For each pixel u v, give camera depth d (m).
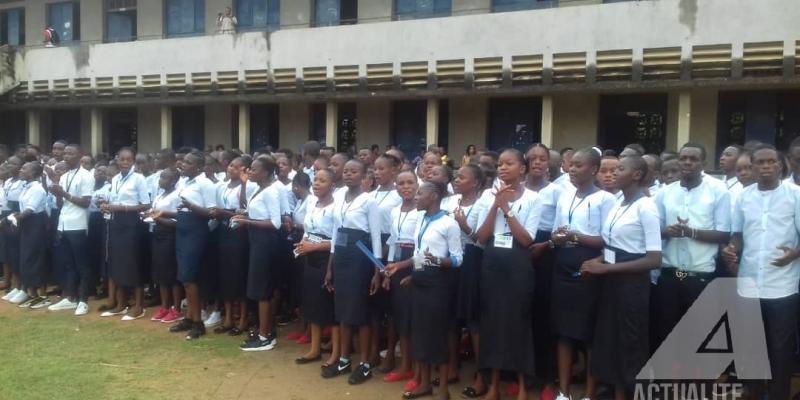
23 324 6.86
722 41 11.52
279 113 17.25
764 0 11.25
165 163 7.19
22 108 19.11
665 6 11.87
